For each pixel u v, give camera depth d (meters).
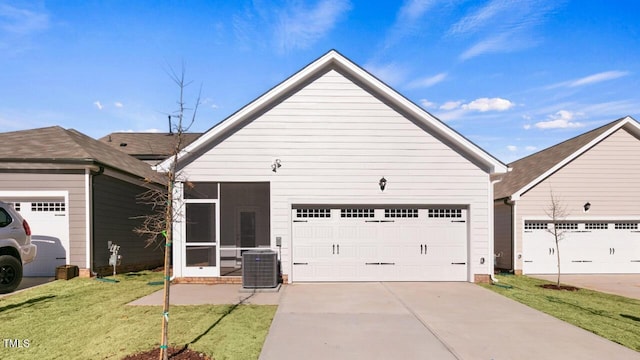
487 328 6.79
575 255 14.62
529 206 14.58
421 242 11.29
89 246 11.34
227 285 10.54
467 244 11.33
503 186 16.56
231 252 15.52
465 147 11.09
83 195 11.38
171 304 8.21
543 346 5.92
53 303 8.18
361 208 11.26
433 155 11.27
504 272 15.00
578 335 6.48
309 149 11.13
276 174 11.05
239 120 10.86
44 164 11.18
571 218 14.55
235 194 15.70
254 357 5.27
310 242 11.12
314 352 5.53
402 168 11.23
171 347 5.52
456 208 11.37
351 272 11.16
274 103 11.12
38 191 11.23
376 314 7.59
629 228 14.80
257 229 15.70
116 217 12.95
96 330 6.31
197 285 10.53
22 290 9.45
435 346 5.85
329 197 11.10
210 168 10.92
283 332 6.38
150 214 15.59
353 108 11.23
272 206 11.02
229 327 6.57
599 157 14.70
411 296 9.27
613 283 12.58
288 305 8.24
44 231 11.34
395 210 11.30
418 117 11.17
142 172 15.09
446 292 9.79
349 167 11.17
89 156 11.30
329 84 11.22
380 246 11.23
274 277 9.77
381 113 11.26
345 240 11.18
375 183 11.19
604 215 14.59
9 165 11.09
